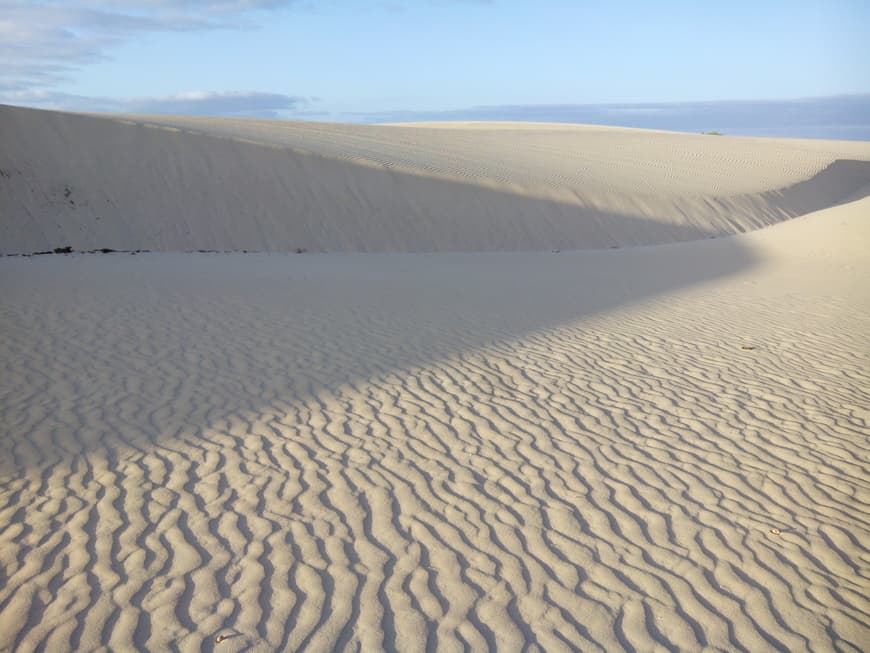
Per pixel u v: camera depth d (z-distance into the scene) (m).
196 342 8.69
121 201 24.80
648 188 35.16
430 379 7.61
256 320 9.88
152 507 4.82
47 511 4.74
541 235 28.44
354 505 4.91
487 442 6.04
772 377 8.00
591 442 6.10
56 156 25.70
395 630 3.61
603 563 4.27
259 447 5.82
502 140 47.53
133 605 3.76
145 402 6.73
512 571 4.17
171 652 3.41
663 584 4.07
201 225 24.80
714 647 3.55
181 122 36.88
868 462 5.79
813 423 6.63
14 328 8.95
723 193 36.75
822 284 14.34
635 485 5.32
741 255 19.66
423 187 29.39
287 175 27.97
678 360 8.62
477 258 20.95
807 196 40.34
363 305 11.27
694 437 6.25
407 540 4.48
